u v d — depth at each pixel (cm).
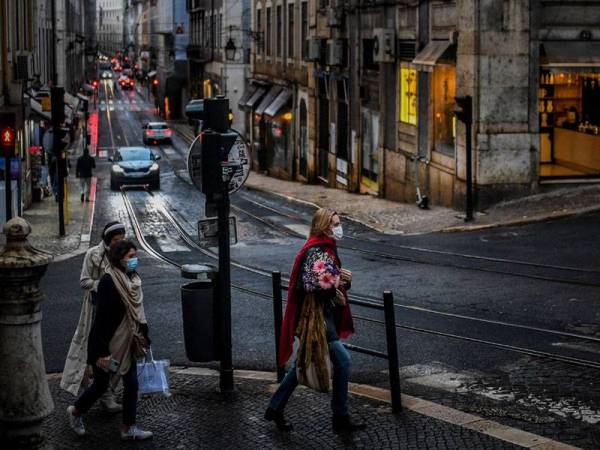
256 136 5244
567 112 2333
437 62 2384
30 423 629
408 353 1014
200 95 7962
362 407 811
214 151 857
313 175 4119
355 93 3422
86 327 799
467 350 1020
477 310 1233
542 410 805
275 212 2836
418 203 2602
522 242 1816
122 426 752
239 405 836
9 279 613
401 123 2919
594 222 1966
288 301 740
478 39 2270
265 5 5125
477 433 731
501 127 2303
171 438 753
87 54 11775
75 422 762
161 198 3406
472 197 2322
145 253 2034
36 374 627
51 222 2603
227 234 870
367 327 1145
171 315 1296
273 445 727
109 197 3441
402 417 778
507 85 2292
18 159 2445
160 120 8856
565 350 1005
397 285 1448
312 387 729
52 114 2323
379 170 3136
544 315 1180
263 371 979
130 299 743
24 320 620
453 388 881
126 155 3822
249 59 6538
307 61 4012
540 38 2288
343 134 3678
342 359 736
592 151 2369
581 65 2258
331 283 709
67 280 1686
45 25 4722
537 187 2333
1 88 2489
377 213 2605
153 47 11388
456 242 1906
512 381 896
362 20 3297
